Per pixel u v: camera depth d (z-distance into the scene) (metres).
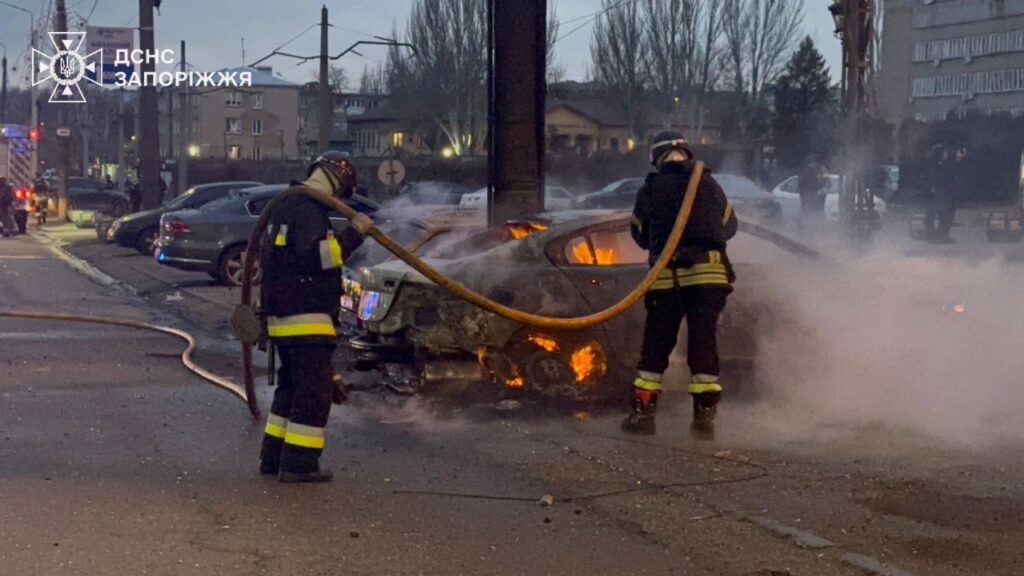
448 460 6.61
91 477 6.16
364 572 4.70
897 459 6.55
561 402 7.95
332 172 6.18
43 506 5.56
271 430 6.23
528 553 4.96
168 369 9.94
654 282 6.90
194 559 4.82
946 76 51.44
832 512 5.51
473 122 65.00
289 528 5.28
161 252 17.77
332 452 6.80
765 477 6.15
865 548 4.99
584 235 8.00
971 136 38.34
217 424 7.60
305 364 6.04
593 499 5.78
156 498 5.75
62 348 11.12
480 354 7.80
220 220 17.83
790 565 4.79
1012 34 47.94
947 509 5.55
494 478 6.20
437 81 65.25
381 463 6.54
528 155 10.59
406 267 7.95
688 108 61.78
